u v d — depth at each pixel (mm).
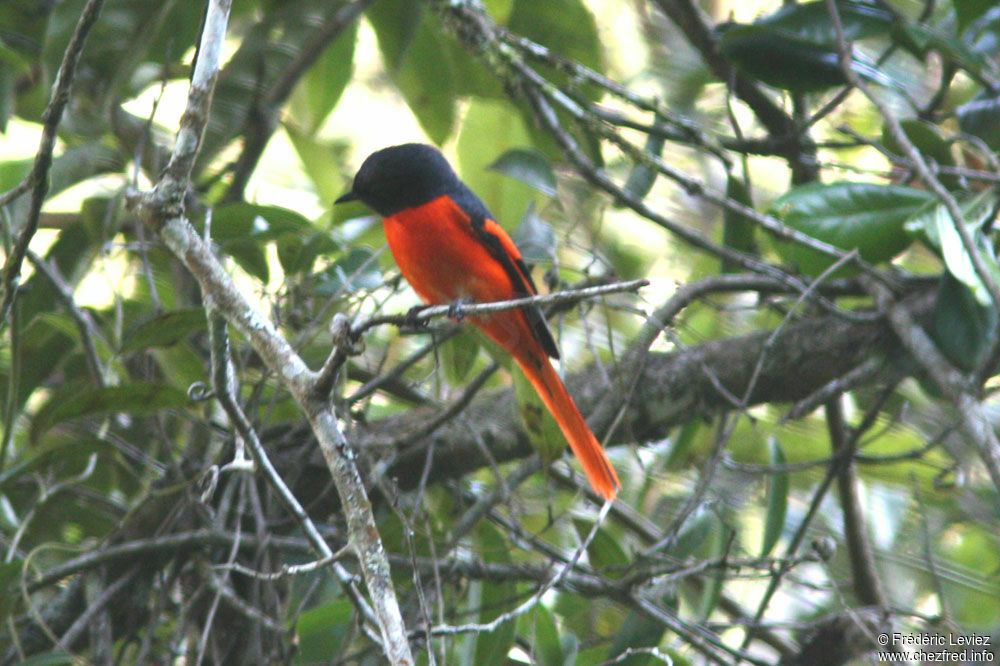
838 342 9094
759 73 9586
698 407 9312
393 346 11781
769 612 11242
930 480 11547
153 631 8234
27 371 9555
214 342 5805
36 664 7480
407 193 8453
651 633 8570
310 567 5520
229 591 8148
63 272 9516
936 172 8852
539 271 11625
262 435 9375
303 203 13594
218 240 9438
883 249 8570
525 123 11367
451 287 8547
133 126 10453
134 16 9664
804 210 8672
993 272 7906
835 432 10664
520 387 8547
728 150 10695
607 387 8820
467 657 7859
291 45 10164
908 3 11930
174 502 9055
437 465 9508
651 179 10031
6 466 9836
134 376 10102
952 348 8531
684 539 9180
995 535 11148
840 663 9016
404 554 9195
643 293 9766
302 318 9352
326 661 8398
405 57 11000
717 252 9367
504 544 9211
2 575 8164
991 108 9594
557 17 11453
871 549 10906
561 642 8383
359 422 9508
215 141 9883
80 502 10234
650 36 13359
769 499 9141
